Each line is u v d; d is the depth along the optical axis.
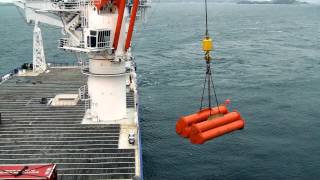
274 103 74.94
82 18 43.69
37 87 62.66
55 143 40.25
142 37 196.25
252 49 148.88
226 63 119.50
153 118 66.94
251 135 58.66
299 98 78.25
